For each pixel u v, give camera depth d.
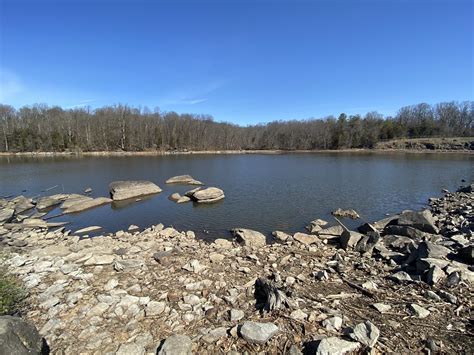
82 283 7.29
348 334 4.81
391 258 9.37
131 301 6.34
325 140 96.69
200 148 91.00
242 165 48.47
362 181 29.95
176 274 7.98
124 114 83.62
